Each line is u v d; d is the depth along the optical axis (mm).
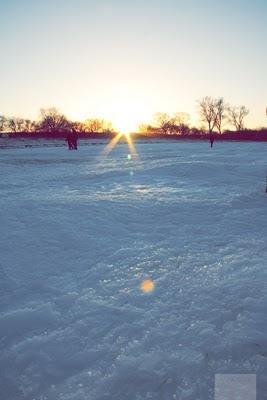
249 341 2221
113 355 2160
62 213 5723
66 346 2275
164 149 31453
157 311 2637
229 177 10359
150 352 2162
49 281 3252
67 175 11484
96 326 2480
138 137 81375
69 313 2674
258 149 28594
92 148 34469
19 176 11586
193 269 3391
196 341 2244
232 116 95562
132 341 2283
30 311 2723
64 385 1934
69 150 29938
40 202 6613
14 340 2371
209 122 96062
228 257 3678
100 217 5500
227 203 6473
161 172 11547
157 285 3072
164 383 1908
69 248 4121
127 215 5652
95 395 1851
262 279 3086
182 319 2508
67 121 96000
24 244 4258
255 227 4875
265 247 3975
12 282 3254
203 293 2883
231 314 2545
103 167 13953
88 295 2947
